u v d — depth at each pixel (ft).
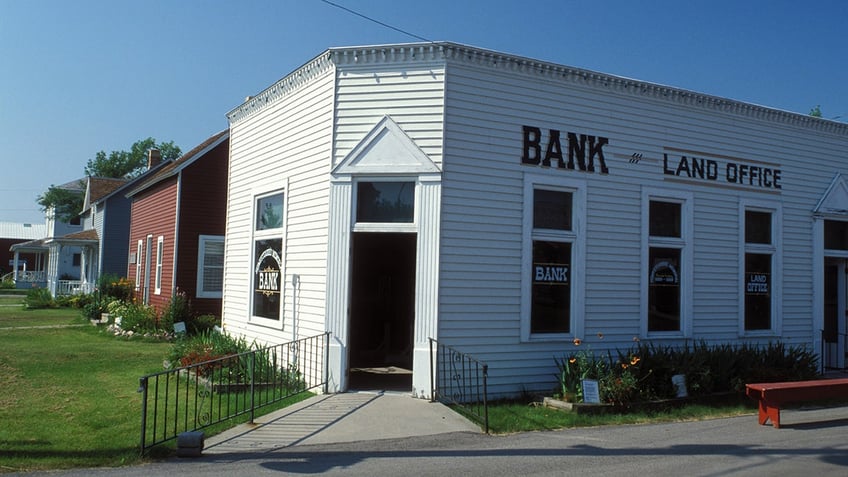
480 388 35.70
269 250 43.98
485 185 36.37
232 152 51.29
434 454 25.34
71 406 33.04
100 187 144.46
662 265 42.55
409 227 35.37
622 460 24.90
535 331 37.73
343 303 35.96
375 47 36.27
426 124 35.63
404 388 36.96
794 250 48.29
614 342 39.96
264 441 26.99
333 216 36.37
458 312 35.29
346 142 36.68
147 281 83.51
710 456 25.75
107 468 23.24
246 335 46.09
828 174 50.39
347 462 24.08
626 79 40.81
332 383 35.86
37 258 192.44
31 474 22.44
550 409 33.88
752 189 46.29
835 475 23.00
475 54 36.32
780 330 46.93
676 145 43.11
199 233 72.84
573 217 39.22
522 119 37.76
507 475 22.61
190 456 24.76
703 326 43.55
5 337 63.16
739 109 45.62
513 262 36.96
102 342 60.23
